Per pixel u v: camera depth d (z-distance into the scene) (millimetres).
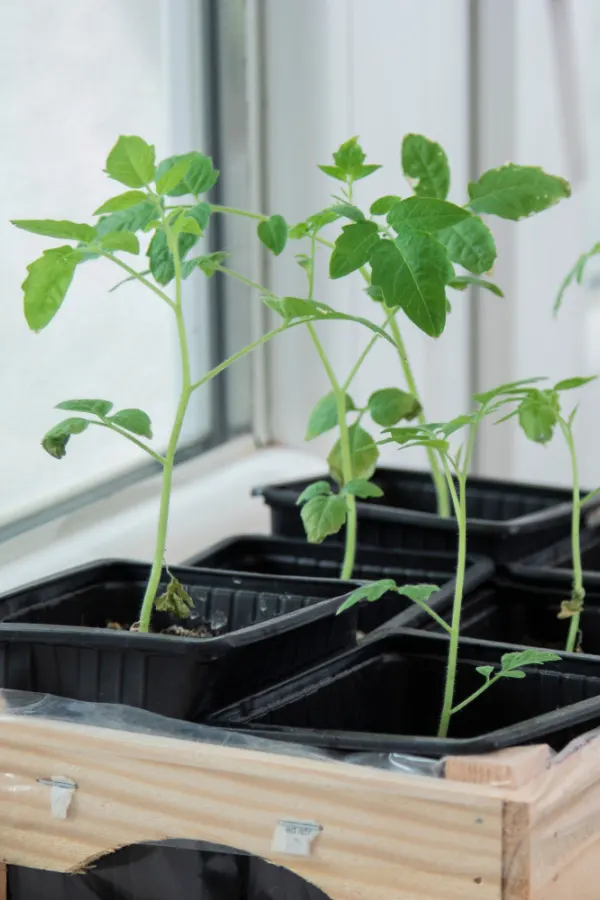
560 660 890
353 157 966
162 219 853
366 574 1169
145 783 789
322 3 1455
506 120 1601
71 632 808
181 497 1364
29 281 833
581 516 1230
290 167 1504
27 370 1219
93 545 1200
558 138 1719
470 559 1150
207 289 1472
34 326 853
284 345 1554
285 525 1247
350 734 760
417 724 934
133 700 817
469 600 1106
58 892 855
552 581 1111
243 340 1520
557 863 740
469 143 1602
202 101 1430
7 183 1169
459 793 707
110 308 1323
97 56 1267
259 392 1548
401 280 754
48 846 826
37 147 1201
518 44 1576
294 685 875
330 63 1466
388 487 1355
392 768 736
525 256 1660
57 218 1238
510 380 1683
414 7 1499
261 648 844
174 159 907
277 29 1472
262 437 1566
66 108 1232
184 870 822
